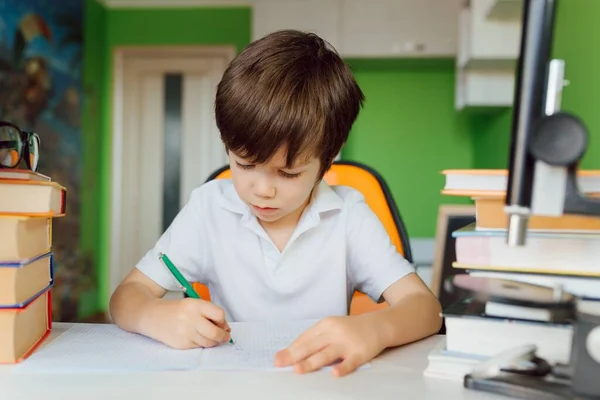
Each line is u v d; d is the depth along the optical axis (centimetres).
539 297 47
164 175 361
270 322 75
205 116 357
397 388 47
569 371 46
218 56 354
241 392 45
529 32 42
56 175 289
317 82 70
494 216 50
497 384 45
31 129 262
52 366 52
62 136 296
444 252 184
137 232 361
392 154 320
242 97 68
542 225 49
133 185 361
